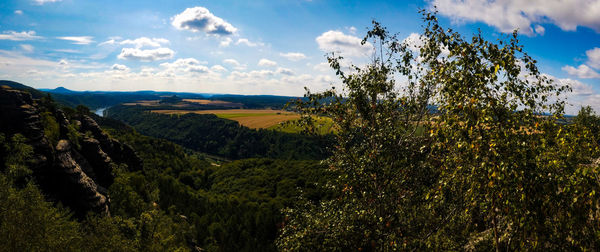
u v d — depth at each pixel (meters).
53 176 42.28
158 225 50.62
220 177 135.12
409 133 10.59
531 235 6.85
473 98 6.55
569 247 6.53
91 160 62.38
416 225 9.93
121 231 39.25
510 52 6.97
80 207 44.25
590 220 6.30
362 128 11.53
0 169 34.28
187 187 115.75
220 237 77.50
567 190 6.09
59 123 57.84
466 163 7.30
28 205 22.03
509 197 6.62
